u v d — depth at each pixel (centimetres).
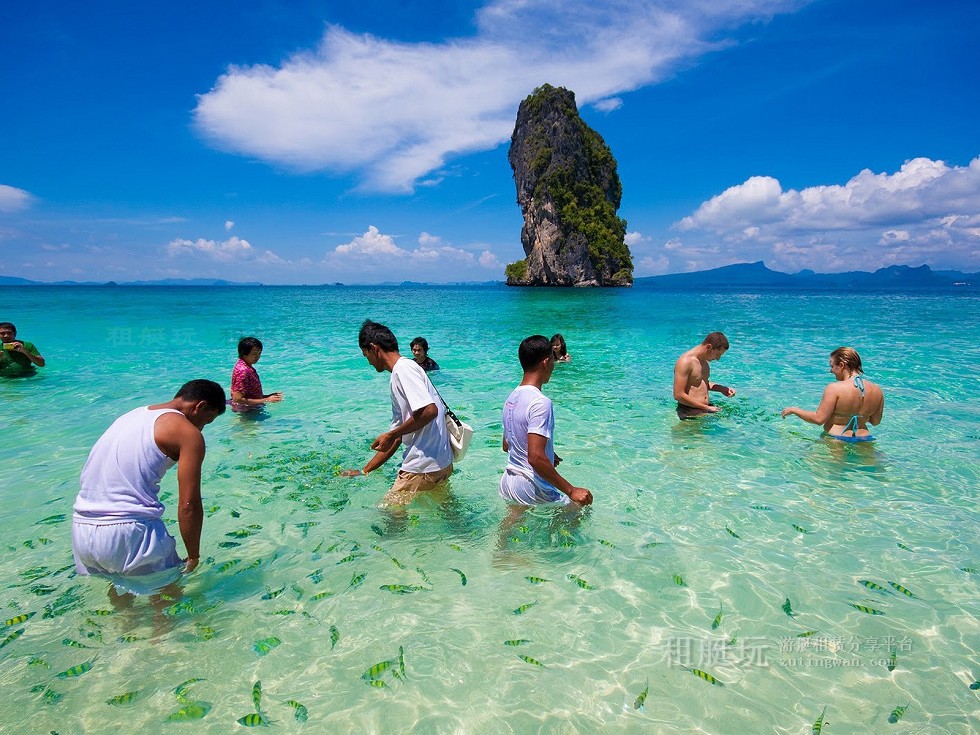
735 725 235
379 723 237
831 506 458
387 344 457
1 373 1011
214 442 630
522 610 317
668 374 1073
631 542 397
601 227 11431
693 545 392
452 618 310
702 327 2086
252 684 260
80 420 722
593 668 270
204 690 255
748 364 1188
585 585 341
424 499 459
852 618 307
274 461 564
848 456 580
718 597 329
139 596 323
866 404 616
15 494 481
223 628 300
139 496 316
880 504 461
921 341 1558
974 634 292
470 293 8294
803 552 382
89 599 325
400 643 289
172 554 333
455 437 475
